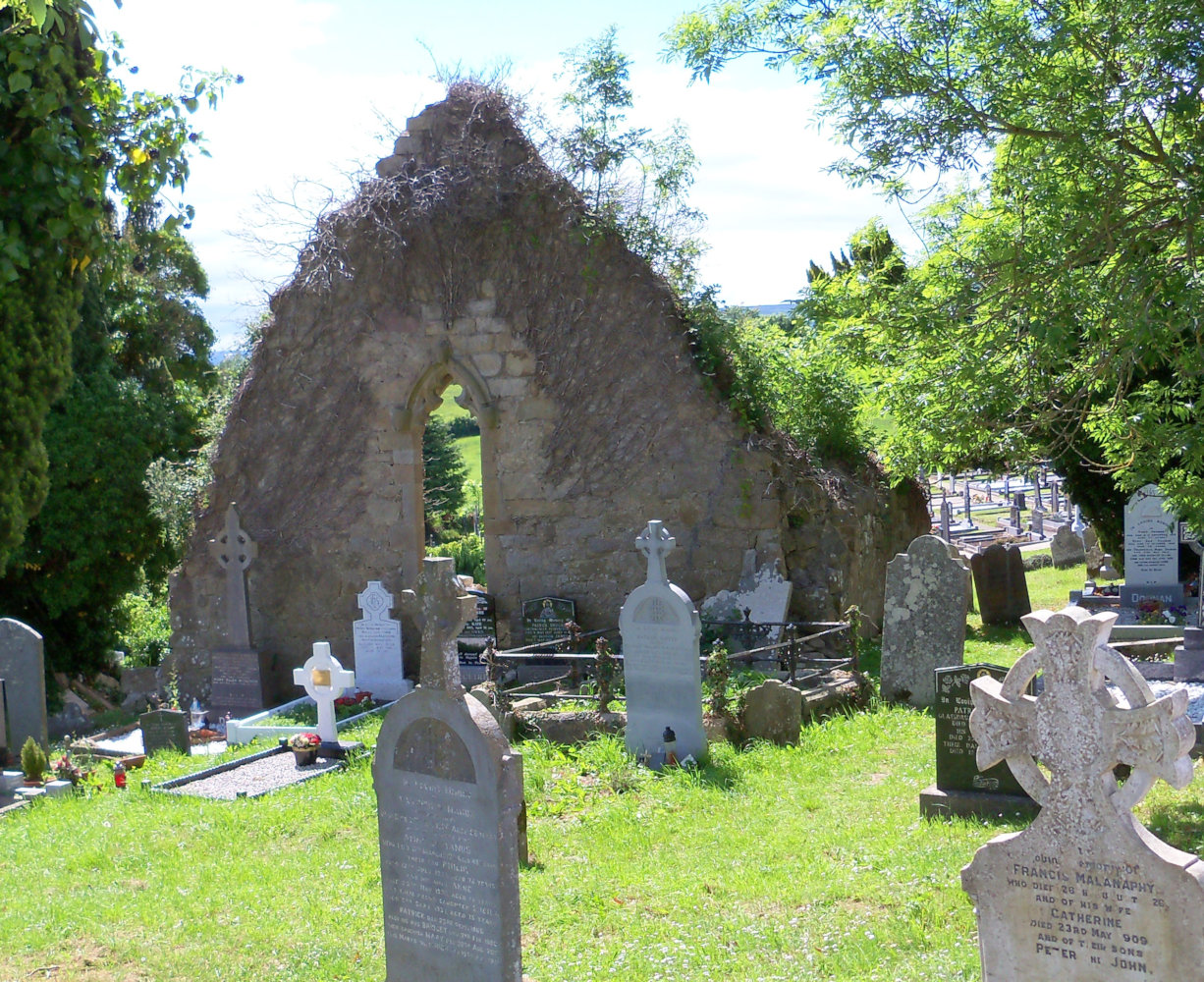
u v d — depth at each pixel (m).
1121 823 5.05
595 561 17.27
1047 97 9.26
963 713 9.09
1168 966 4.96
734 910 7.42
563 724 12.41
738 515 16.55
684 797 10.13
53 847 9.88
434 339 17.83
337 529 18.27
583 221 17.14
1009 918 5.36
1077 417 10.20
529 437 17.50
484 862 6.40
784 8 10.45
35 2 6.30
